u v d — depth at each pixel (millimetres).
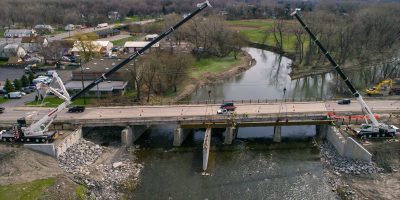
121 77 132750
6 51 180750
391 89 119312
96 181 75688
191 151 91250
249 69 175625
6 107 108688
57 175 75125
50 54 174750
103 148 90250
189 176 80062
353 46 170750
